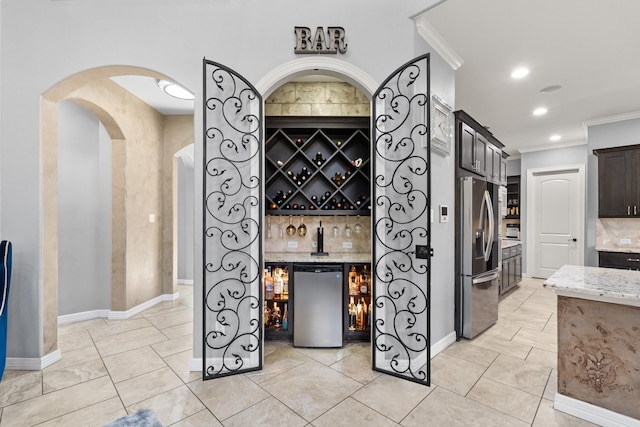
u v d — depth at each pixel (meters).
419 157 2.16
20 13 2.32
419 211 2.28
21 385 2.06
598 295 1.59
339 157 3.21
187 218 5.30
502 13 2.21
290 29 2.32
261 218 2.30
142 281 3.78
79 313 3.41
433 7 2.16
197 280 2.27
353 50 2.32
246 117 2.30
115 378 2.15
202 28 2.31
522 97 3.64
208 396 1.93
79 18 2.32
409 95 2.28
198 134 2.29
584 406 1.72
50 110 2.39
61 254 3.33
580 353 1.75
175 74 2.30
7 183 2.29
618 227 4.19
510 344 2.76
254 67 2.31
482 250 3.03
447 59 2.73
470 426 1.67
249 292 2.29
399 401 1.89
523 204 5.96
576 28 2.37
